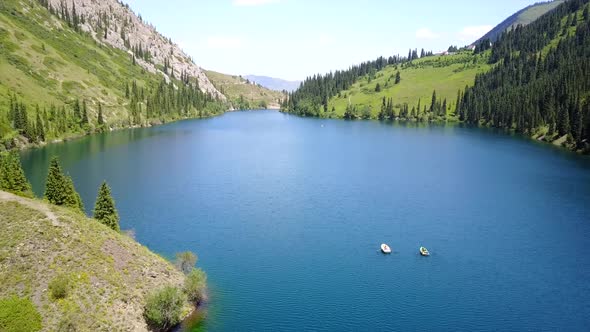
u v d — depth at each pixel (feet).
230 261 239.30
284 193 375.66
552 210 335.88
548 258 249.34
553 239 277.23
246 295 202.18
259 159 529.04
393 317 187.52
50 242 172.04
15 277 153.79
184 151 577.43
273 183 409.28
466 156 563.89
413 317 187.93
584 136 602.03
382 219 311.47
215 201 348.38
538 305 199.72
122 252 190.60
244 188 389.19
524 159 543.39
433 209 336.29
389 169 477.36
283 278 220.64
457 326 182.09
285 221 304.91
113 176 423.64
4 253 160.66
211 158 529.04
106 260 177.88
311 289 209.97
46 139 604.08
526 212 330.34
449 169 479.82
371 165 498.69
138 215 311.27
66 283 155.84
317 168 479.82
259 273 225.56
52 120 650.02
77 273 164.35
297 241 269.64
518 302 201.98
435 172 464.24
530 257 250.37
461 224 303.27
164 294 164.86
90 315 151.02
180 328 171.12
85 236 185.88
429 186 405.18
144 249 212.23
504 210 334.65
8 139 535.60
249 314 185.68
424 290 211.61
